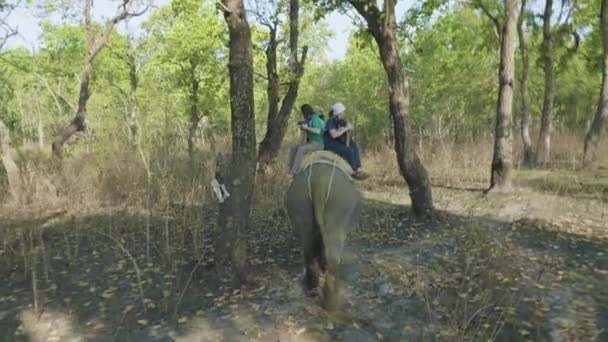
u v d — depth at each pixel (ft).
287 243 31.01
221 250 24.67
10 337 20.06
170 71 91.86
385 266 26.30
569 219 37.27
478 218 36.76
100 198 42.98
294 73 54.08
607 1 67.00
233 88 24.39
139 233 33.81
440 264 26.68
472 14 89.61
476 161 63.87
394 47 35.29
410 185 36.58
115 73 95.09
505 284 23.93
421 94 103.45
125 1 57.06
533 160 76.84
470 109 105.09
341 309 21.25
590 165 66.44
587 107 110.83
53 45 95.71
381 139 83.66
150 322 20.86
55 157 54.29
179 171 45.14
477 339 18.99
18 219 38.17
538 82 105.70
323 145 24.50
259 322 20.45
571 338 19.17
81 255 29.58
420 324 20.36
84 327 20.74
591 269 26.22
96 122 59.06
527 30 83.66
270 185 45.39
